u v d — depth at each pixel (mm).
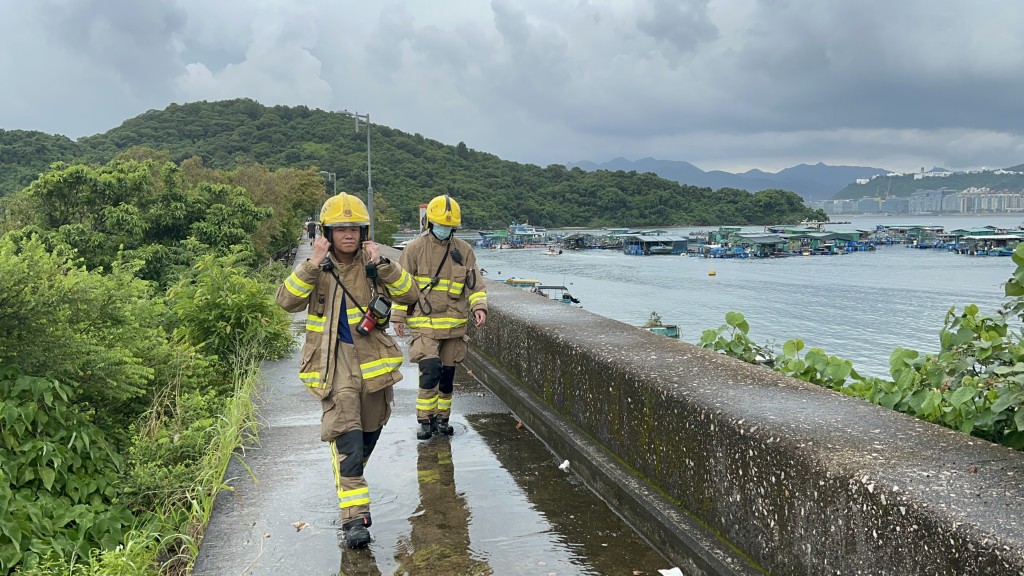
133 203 17938
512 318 7387
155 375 6293
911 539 2391
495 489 4816
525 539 4035
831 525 2781
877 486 2566
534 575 3604
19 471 4074
